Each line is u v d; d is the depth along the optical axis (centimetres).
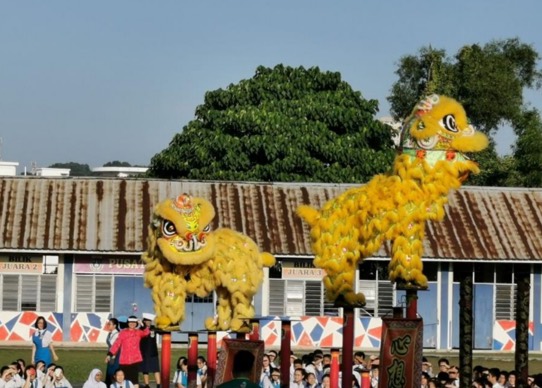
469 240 5888
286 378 3216
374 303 5891
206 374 3484
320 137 7338
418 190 3084
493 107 8819
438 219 3102
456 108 3077
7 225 5703
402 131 3134
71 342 5706
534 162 8412
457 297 5941
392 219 3094
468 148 3062
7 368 3619
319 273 5841
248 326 3250
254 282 3244
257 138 7281
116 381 3634
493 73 8850
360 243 3177
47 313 5719
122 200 5941
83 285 5747
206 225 3144
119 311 5747
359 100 7562
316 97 7519
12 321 5712
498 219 6056
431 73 8900
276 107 7450
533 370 5072
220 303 3259
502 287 6022
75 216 5803
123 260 5762
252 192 6072
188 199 3145
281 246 5750
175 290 3192
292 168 7225
